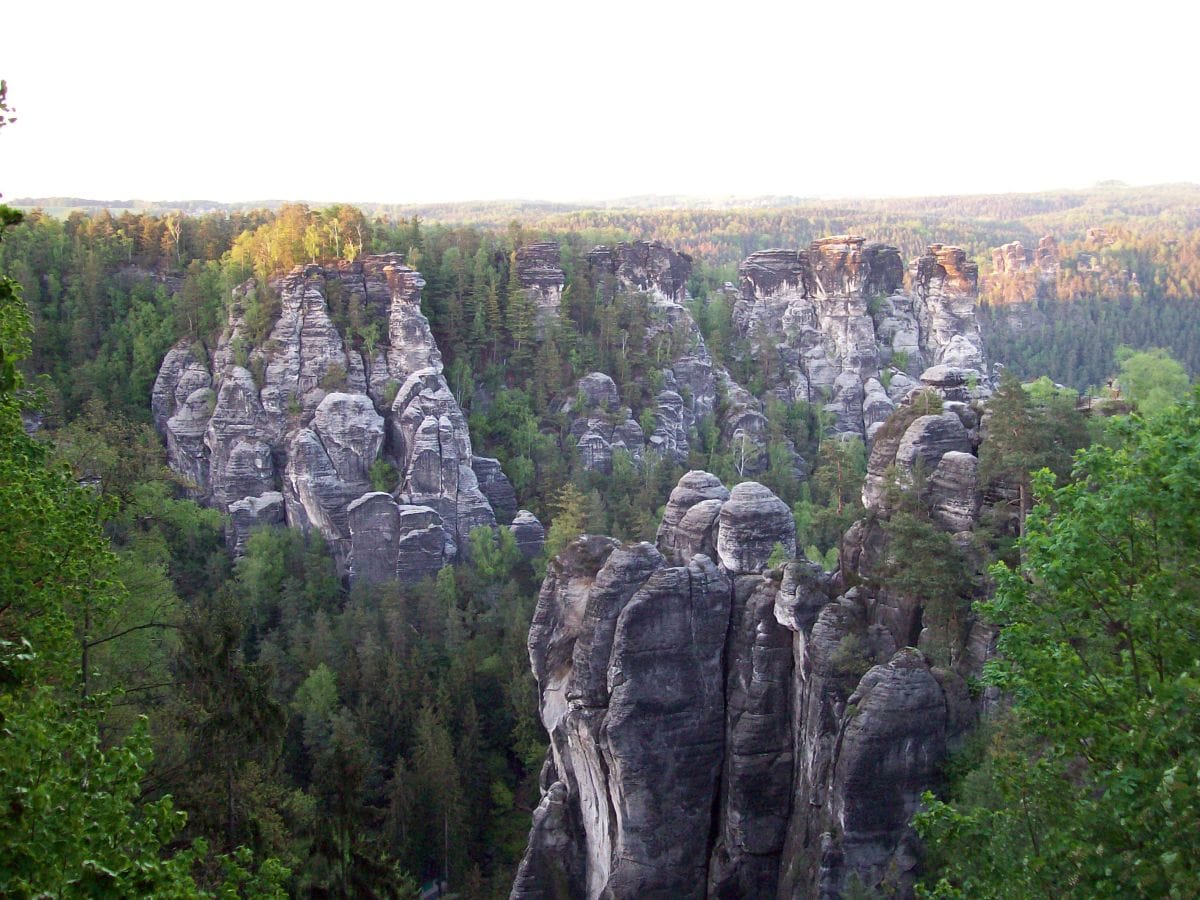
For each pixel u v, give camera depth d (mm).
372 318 129875
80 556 29812
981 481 48594
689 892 51375
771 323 166875
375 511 110688
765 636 51281
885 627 47406
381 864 38906
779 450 139125
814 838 45469
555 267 148750
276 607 104062
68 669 28375
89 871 15102
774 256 167125
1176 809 19156
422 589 101812
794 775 50031
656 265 163750
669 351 150000
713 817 52281
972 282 167125
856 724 42156
